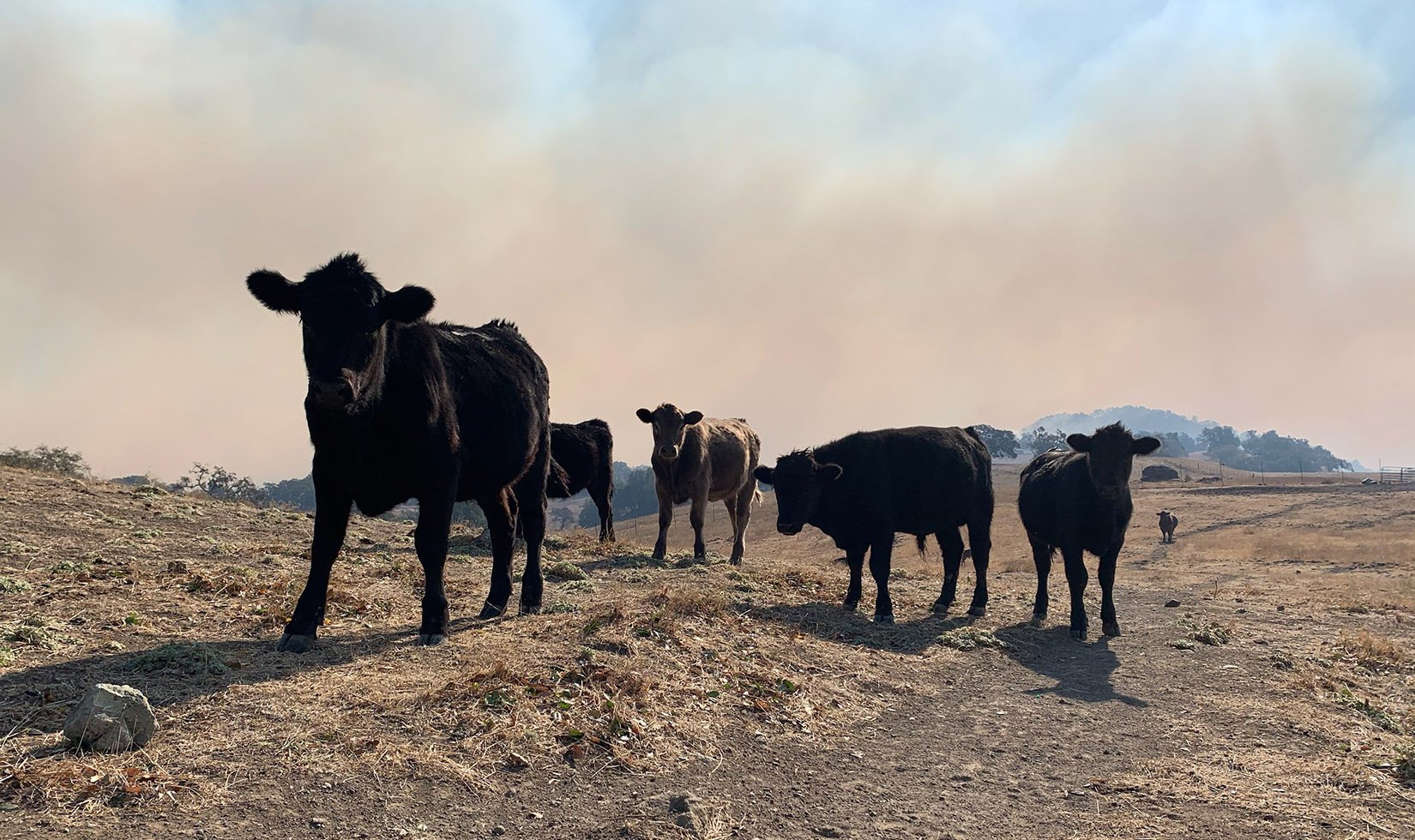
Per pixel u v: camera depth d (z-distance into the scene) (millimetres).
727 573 13469
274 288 6656
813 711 6938
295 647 6605
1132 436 11266
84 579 8047
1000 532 53000
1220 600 15594
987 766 6188
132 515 12539
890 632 10414
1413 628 12586
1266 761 6465
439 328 8617
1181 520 57250
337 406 6293
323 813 4320
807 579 13602
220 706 5277
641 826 4566
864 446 12016
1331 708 8133
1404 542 35594
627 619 8102
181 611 7461
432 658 6648
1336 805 5590
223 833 4027
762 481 12430
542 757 5246
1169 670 9555
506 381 8594
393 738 5148
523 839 4371
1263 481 102938
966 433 13570
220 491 24344
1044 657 10039
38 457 17812
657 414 14992
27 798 4051
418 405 7148
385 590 9422
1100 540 11445
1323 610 14258
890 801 5430
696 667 7262
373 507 7305
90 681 5453
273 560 10484
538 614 8797
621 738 5633
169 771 4465
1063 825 5176
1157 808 5473
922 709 7559
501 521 8938
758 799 5230
